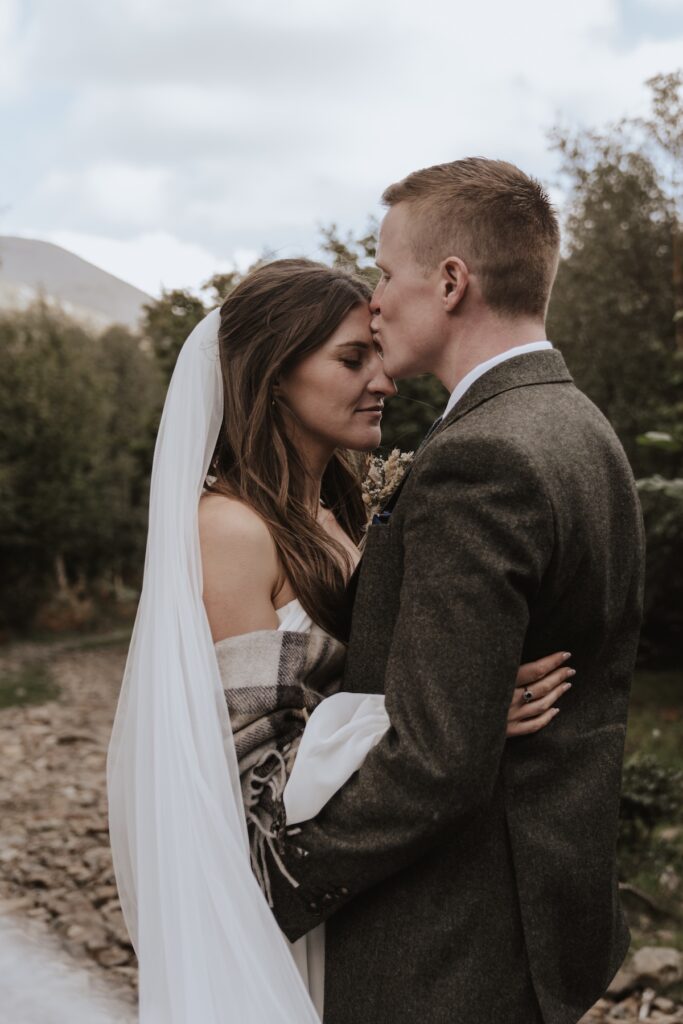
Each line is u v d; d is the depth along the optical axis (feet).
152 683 5.00
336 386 5.48
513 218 4.71
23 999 9.98
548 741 4.65
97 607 70.23
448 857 4.58
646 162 33.12
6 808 18.83
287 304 5.46
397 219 4.97
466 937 4.51
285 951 4.58
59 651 54.70
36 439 64.28
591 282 34.06
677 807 15.20
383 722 4.56
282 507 5.32
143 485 72.79
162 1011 4.63
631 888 12.83
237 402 5.48
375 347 5.57
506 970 4.50
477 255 4.73
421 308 4.90
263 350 5.47
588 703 4.86
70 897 13.65
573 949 4.58
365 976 4.60
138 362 87.35
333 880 4.45
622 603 4.87
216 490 5.42
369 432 5.62
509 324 4.83
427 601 4.23
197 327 5.59
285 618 5.13
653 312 33.35
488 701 4.08
